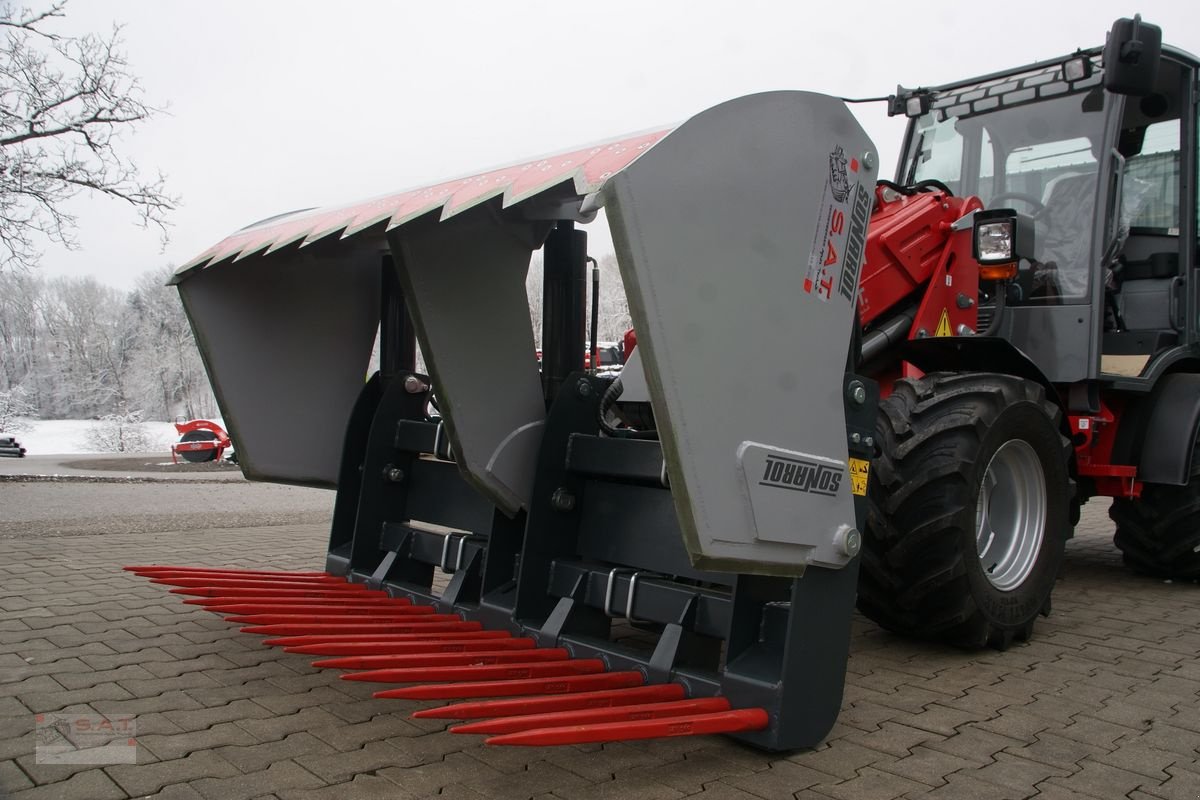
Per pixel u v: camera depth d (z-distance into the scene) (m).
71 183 12.02
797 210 2.37
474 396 3.15
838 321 2.50
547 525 3.13
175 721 2.59
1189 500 4.66
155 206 12.63
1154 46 3.27
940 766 2.44
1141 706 2.94
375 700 2.82
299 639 2.72
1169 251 4.68
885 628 3.59
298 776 2.24
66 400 56.19
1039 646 3.66
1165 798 2.26
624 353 4.07
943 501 3.20
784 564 2.33
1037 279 4.33
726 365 2.19
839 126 2.50
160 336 53.06
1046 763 2.47
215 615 3.79
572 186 2.55
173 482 11.29
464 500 3.62
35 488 9.83
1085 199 4.22
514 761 2.40
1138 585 4.96
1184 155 4.65
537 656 2.80
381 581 3.63
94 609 3.87
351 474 3.92
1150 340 4.57
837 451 2.48
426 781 2.24
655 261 2.05
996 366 3.73
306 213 3.56
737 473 2.21
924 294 3.99
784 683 2.41
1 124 11.74
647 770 2.37
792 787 2.28
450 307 3.09
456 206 2.48
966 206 4.15
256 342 3.77
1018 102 4.49
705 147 2.16
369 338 4.11
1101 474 4.36
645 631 3.71
